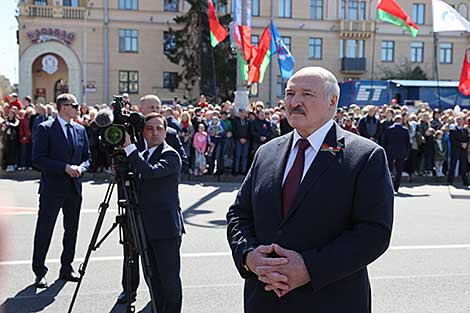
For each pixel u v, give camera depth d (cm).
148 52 3778
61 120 567
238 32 1593
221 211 946
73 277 562
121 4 3706
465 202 1125
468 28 1731
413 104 2934
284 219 254
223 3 3653
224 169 1429
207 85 3612
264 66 1698
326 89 260
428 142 1505
